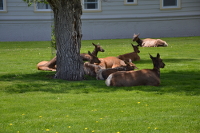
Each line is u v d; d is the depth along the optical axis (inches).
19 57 2219.5
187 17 3762.3
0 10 3597.4
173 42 3058.6
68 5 1432.1
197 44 2795.3
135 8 3764.8
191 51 2391.7
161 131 770.8
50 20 3683.6
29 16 3654.0
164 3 3754.9
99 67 1547.7
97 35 3769.7
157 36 3777.1
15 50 2635.3
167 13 3774.6
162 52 2389.3
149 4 3764.8
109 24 3772.1
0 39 3636.8
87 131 779.4
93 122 844.0
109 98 1099.3
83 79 1489.9
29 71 1676.9
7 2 3604.8
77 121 854.5
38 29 3681.1
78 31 1469.0
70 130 787.4
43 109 979.9
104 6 3742.6
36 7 3649.1
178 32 3759.8
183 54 2251.5
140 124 822.5
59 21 1454.2
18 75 1557.6
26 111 959.0
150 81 1282.0
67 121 855.1
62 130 788.6
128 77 1283.2
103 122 842.2
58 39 1471.5
